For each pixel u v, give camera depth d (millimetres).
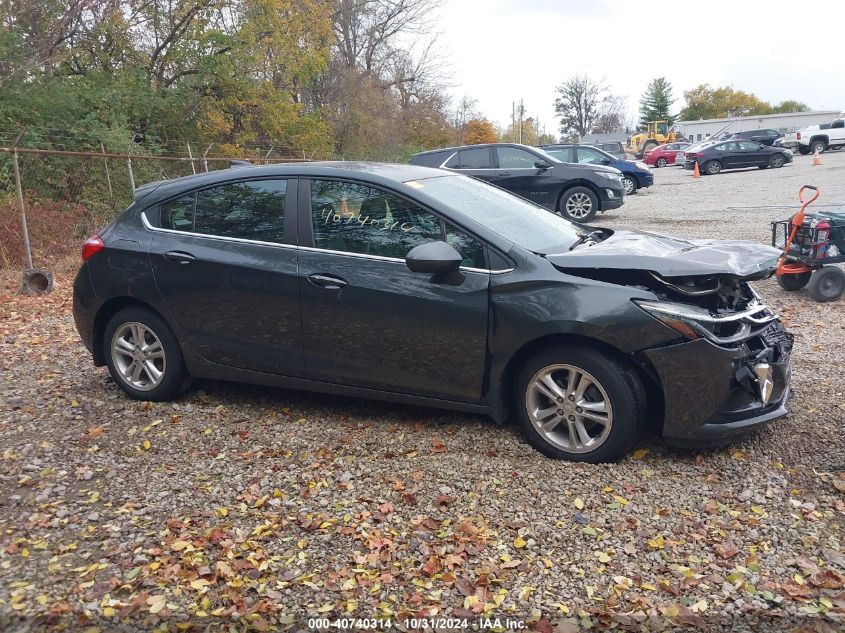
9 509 3744
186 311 4957
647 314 3889
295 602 3041
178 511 3734
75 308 5363
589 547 3400
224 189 4984
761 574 3195
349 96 34906
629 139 71250
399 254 4430
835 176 25750
